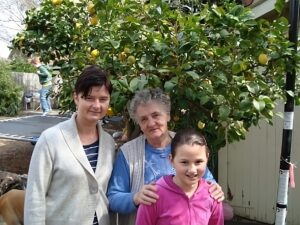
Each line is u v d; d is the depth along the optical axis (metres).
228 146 4.62
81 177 1.95
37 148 1.96
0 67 13.61
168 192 1.87
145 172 2.07
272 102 2.20
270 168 4.27
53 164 1.95
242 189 4.55
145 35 2.38
